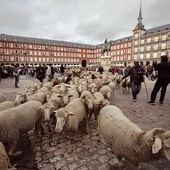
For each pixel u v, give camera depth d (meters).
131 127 2.80
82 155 3.43
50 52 83.31
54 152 3.57
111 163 3.15
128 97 9.41
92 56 99.44
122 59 78.62
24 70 38.38
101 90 7.03
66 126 3.63
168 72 6.94
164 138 2.12
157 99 8.69
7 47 71.75
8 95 10.18
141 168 2.96
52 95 5.90
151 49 64.31
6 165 2.37
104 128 3.24
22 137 4.38
